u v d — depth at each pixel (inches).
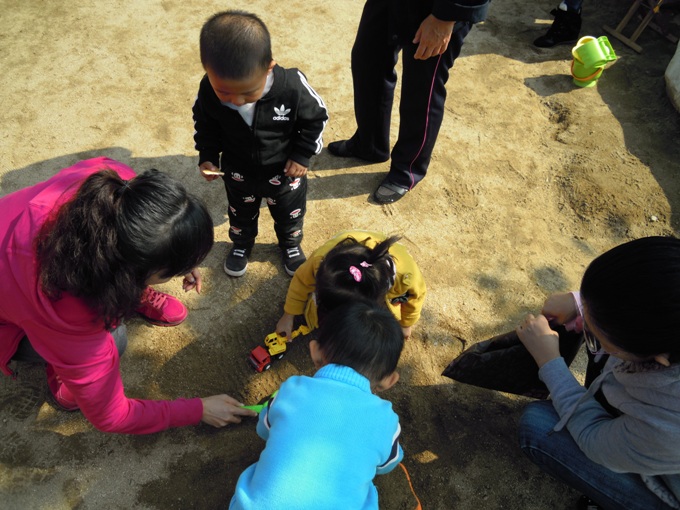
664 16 158.6
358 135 120.9
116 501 79.1
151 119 131.0
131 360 92.7
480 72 147.9
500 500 81.8
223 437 85.0
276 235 108.0
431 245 111.1
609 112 138.3
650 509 65.4
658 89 143.7
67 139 125.7
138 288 53.6
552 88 144.5
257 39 68.5
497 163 126.5
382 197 116.6
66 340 59.5
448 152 128.0
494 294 104.5
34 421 85.3
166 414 75.5
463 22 91.5
